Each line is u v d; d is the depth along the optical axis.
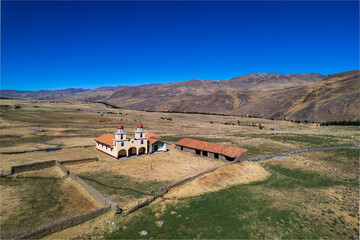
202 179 38.75
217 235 23.31
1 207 27.47
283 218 27.20
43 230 21.52
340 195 34.50
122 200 30.44
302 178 42.66
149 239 22.23
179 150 65.44
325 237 23.53
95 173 41.78
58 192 32.78
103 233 22.84
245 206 30.08
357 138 89.19
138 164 48.94
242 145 75.69
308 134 102.56
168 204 29.92
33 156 51.84
